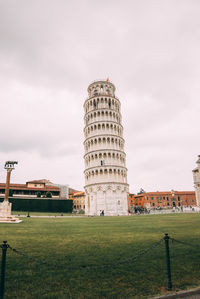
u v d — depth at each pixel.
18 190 85.69
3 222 31.33
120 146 81.69
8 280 8.45
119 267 10.01
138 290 7.74
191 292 7.66
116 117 85.44
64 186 117.94
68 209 77.69
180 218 37.38
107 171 74.12
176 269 9.79
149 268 9.91
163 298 7.23
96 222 32.28
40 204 75.50
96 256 11.56
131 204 143.75
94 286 8.03
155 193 136.12
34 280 8.50
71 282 8.36
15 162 38.91
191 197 137.00
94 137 79.88
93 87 92.81
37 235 18.38
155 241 15.31
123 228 23.44
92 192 73.06
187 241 14.88
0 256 11.60
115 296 7.30
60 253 12.18
